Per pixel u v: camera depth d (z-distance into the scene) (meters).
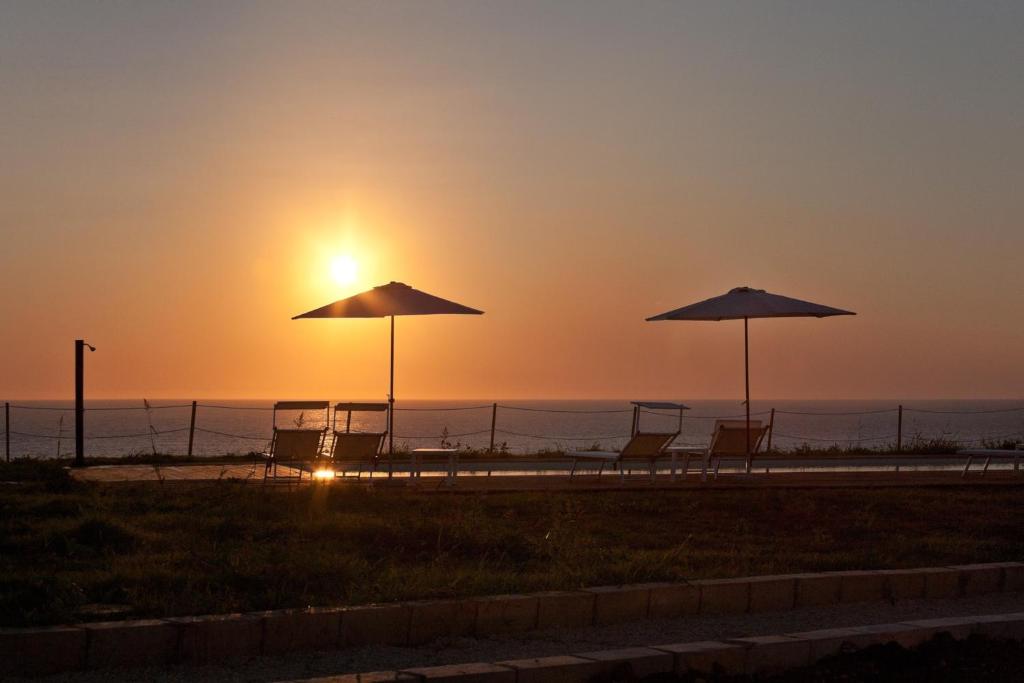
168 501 11.60
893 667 6.48
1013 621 7.40
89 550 8.72
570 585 7.69
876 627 7.07
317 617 6.54
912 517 12.55
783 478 16.55
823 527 11.66
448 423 135.50
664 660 6.17
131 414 178.50
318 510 11.41
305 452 13.91
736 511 12.65
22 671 5.86
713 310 16.58
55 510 10.70
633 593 7.52
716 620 7.57
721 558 9.30
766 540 10.64
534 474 17.62
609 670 6.00
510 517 11.55
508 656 6.46
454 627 6.91
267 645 6.40
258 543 9.28
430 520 10.53
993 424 123.88
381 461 18.69
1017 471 19.14
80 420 17.70
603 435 73.62
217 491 12.43
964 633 7.21
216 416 177.12
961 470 20.20
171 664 6.15
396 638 6.75
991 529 11.73
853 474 17.89
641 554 9.21
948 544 10.38
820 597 8.18
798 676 6.30
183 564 8.30
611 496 13.50
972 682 6.21
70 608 6.70
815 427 107.06
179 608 6.73
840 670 6.39
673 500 13.28
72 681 5.81
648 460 15.61
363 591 7.32
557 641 6.86
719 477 16.70
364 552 9.17
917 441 27.27
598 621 7.38
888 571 8.62
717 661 6.31
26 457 18.53
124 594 7.16
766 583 7.97
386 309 15.34
